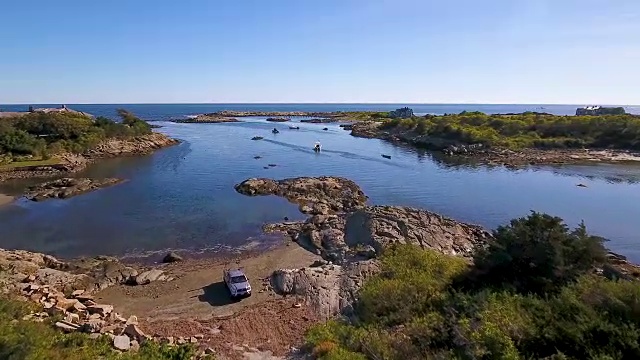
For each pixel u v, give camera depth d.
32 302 21.75
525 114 123.44
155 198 50.47
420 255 27.97
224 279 27.59
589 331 13.46
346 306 23.81
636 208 46.94
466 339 15.00
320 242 34.84
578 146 88.00
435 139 101.06
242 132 133.50
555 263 20.03
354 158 82.50
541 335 14.06
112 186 56.38
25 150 70.06
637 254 34.56
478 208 47.56
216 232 38.78
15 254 30.72
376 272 26.83
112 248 34.78
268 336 20.95
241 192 53.53
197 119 191.00
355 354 17.11
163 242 36.22
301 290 26.06
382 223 34.88
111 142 85.75
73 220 41.84
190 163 75.25
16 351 14.34
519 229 22.19
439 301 20.72
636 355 12.30
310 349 19.05
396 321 20.22
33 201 48.50
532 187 57.38
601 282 17.19
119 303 24.91
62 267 30.25
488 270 21.80
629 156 78.81
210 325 22.14
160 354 17.80
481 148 89.06
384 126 131.88
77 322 20.50
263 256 32.75
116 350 17.84
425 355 15.78
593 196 52.25
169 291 26.52
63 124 81.00
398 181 61.62
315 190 53.53
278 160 79.38
